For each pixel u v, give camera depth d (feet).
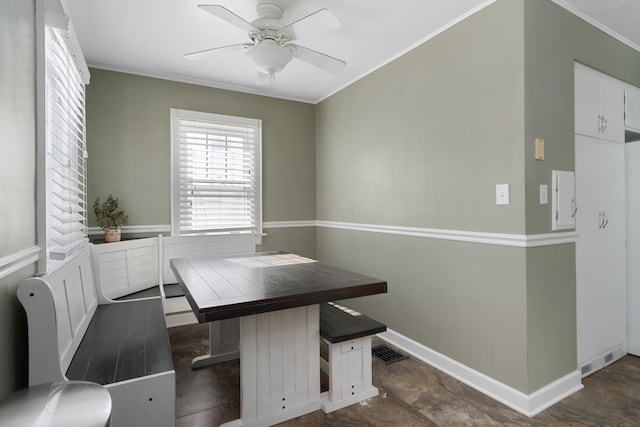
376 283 5.83
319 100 13.16
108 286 8.57
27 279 3.95
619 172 8.18
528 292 6.21
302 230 13.21
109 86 10.03
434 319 8.07
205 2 6.82
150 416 4.41
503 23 6.48
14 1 3.93
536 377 6.28
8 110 3.72
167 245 10.60
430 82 8.14
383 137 9.76
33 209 4.46
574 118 7.05
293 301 5.05
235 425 5.67
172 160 10.85
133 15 7.31
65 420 2.86
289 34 6.46
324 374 7.70
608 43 7.70
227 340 8.28
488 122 6.79
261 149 12.37
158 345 5.48
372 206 10.25
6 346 3.74
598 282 7.64
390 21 7.55
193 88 11.23
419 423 5.91
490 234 6.72
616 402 6.47
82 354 5.13
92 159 9.80
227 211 11.84
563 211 6.77
